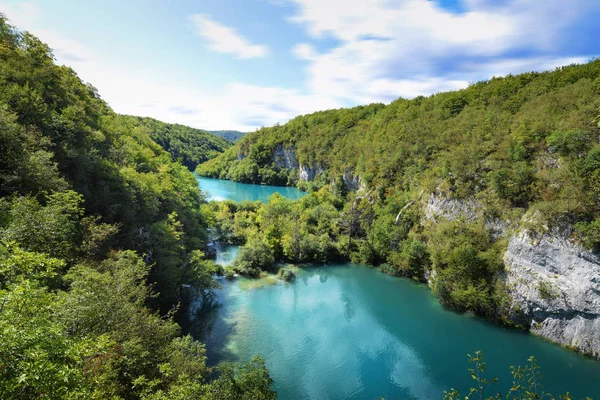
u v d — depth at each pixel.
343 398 28.09
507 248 40.44
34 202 19.62
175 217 48.25
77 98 49.44
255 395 17.36
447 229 46.81
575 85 53.41
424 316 42.00
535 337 36.91
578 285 33.50
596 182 34.22
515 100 63.34
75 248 22.77
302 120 169.62
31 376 7.39
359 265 59.94
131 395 15.70
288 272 52.66
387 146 83.75
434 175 58.12
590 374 31.06
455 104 79.62
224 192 132.50
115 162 45.78
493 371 31.72
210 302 42.16
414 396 28.56
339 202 90.88
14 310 8.78
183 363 19.84
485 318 41.12
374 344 35.94
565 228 35.28
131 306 18.86
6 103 28.84
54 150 30.59
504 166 45.62
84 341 10.93
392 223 60.72
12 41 42.09
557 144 40.84
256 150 165.88
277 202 80.19
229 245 65.69
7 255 13.45
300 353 33.62
